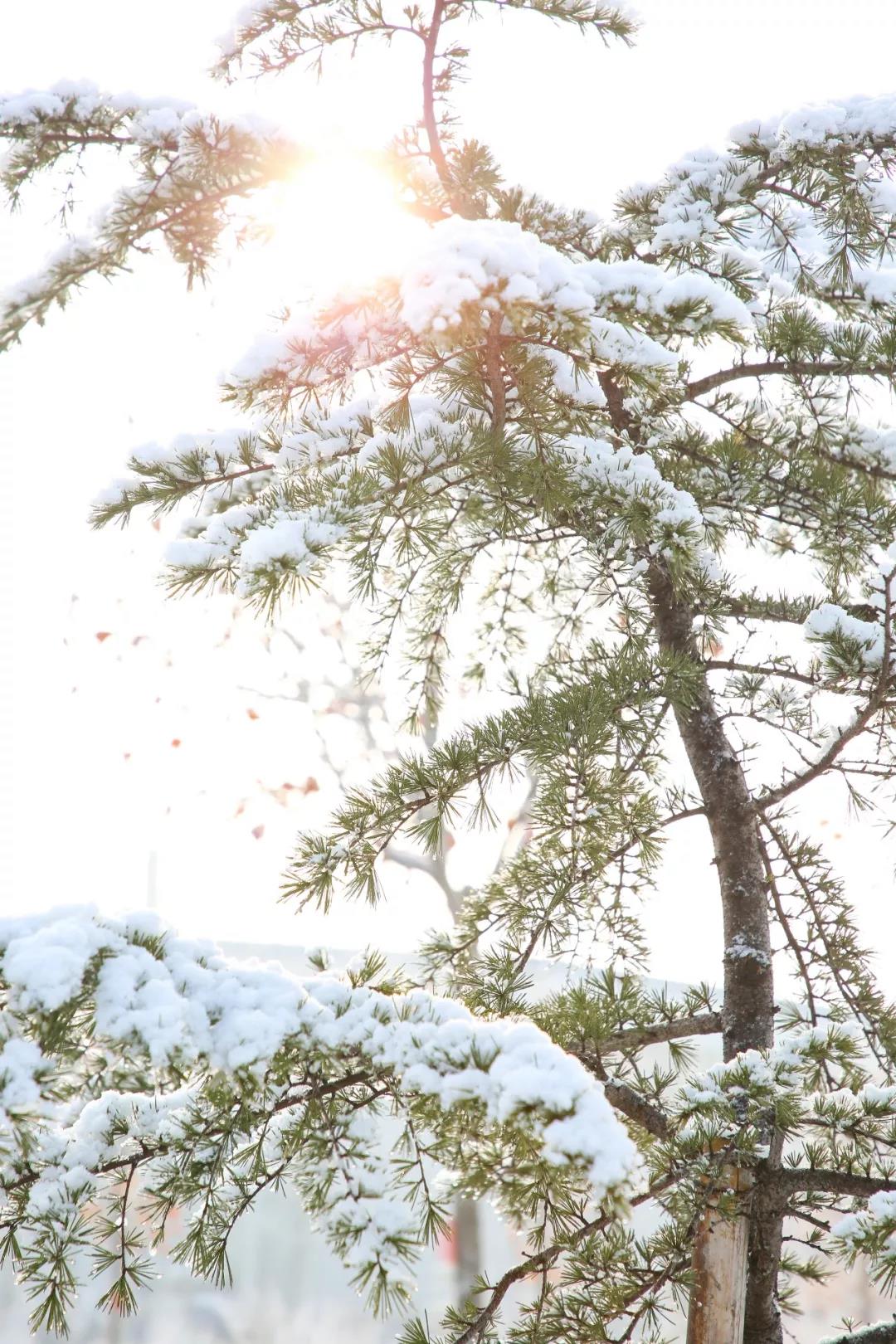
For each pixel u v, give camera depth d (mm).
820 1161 3271
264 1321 9578
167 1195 2498
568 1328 3117
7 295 3672
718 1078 2885
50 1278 2246
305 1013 2318
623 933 3215
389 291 2906
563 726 3094
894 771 3633
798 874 3752
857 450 4098
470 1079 2107
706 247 4020
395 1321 9836
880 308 3963
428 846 3086
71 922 2203
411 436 3197
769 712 3832
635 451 3680
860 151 3734
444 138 4160
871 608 3744
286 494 3170
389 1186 2371
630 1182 1888
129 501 3705
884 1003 3652
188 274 3857
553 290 2680
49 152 3797
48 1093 1962
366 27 4000
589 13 4086
